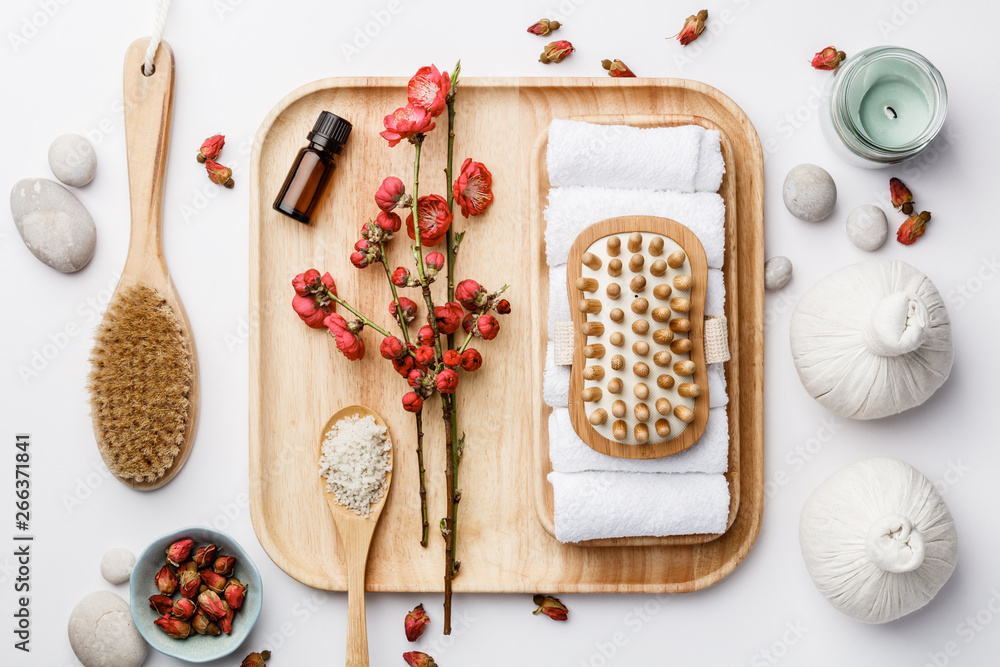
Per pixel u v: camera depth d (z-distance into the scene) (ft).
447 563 2.29
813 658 2.38
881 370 2.22
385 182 2.21
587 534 2.27
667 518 2.26
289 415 2.35
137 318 2.31
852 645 2.38
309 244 2.35
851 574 2.23
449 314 2.25
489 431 2.35
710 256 2.27
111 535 2.38
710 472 2.28
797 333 2.30
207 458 2.38
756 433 2.35
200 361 2.38
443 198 2.30
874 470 2.26
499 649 2.38
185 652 2.29
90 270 2.39
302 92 2.33
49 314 2.39
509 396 2.35
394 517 2.35
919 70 2.29
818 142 2.39
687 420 2.18
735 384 2.32
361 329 2.27
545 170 2.32
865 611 2.26
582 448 2.26
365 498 2.30
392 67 2.39
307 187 2.30
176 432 2.32
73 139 2.36
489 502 2.35
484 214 2.35
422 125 2.19
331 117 2.26
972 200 2.39
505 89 2.35
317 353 2.35
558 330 2.23
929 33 2.39
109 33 2.39
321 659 2.37
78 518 2.39
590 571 2.35
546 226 2.29
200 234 2.38
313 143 2.27
